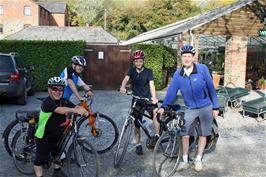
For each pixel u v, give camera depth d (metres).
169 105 5.74
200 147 5.75
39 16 72.38
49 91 4.70
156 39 20.59
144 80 6.19
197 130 5.82
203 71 5.54
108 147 6.51
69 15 95.38
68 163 4.91
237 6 17.62
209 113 5.62
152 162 5.67
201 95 5.56
